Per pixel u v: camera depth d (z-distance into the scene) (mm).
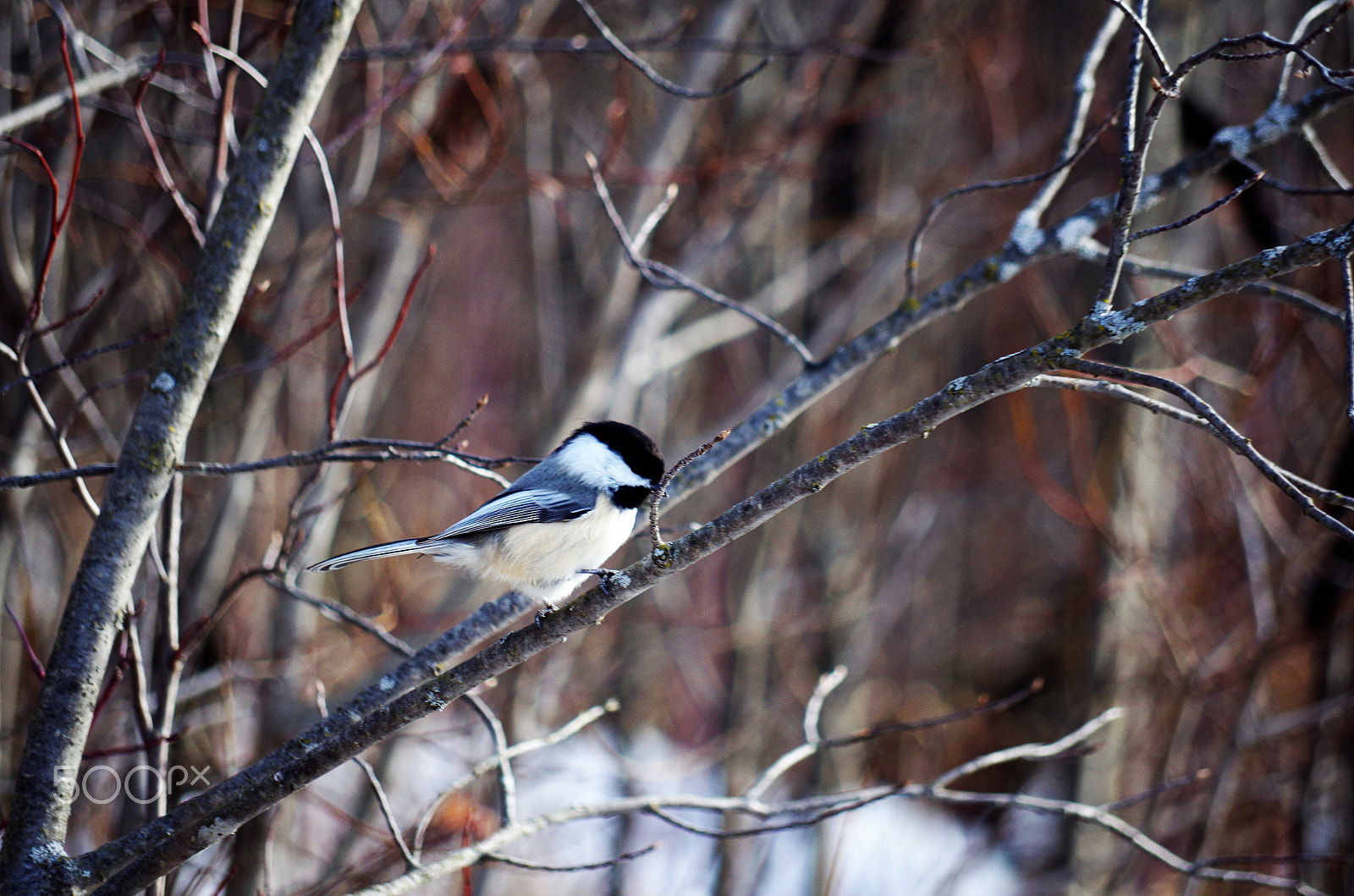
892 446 4371
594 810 6035
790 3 15258
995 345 18141
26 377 5227
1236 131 7078
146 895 5480
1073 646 13500
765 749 14266
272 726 9422
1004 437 18578
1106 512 11148
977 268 7328
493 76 10805
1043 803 6367
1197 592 10984
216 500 10273
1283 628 9945
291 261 9492
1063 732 13344
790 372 13406
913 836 14305
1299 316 9281
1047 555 18531
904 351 15461
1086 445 11727
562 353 13695
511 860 5594
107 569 4863
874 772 11820
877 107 11641
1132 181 4355
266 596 10906
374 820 10219
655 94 13391
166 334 5477
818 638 15578
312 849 10531
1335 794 10195
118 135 11266
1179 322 11461
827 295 15336
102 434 8055
